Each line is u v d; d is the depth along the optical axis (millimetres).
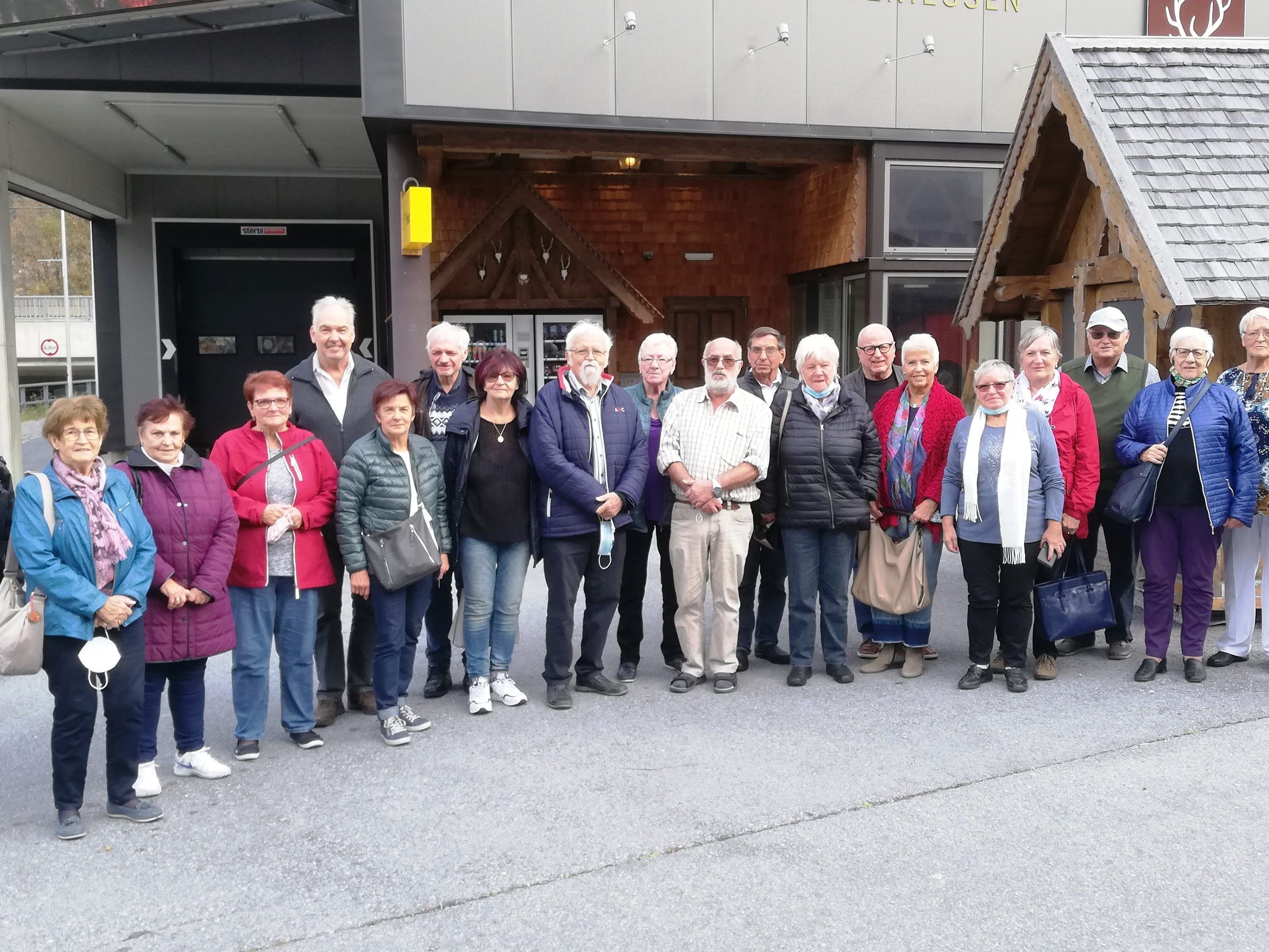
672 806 4535
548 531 5711
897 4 11422
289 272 16984
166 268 16438
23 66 11320
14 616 4148
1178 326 6777
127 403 16484
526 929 3609
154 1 9594
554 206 13859
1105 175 7195
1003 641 6059
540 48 10539
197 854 4180
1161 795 4578
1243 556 6387
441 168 12453
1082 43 7762
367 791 4750
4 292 12867
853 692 6035
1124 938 3518
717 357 5852
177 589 4648
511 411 5738
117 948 3541
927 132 11633
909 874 3943
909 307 11906
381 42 10180
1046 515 5984
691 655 6098
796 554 6125
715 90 11031
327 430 5605
